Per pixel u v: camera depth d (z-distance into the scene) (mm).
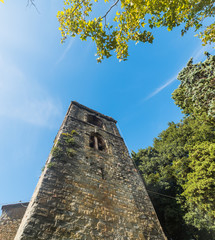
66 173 6691
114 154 10500
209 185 9133
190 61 10703
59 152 7465
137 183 9219
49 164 6598
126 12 5496
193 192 10055
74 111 13094
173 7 5008
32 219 4496
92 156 8797
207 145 10805
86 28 5590
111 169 8859
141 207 7707
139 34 5793
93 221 5562
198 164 10578
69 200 5695
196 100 9836
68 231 4781
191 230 12211
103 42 5801
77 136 9656
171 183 14664
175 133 15797
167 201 13539
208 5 5477
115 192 7496
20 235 4102
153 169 16375
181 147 14070
